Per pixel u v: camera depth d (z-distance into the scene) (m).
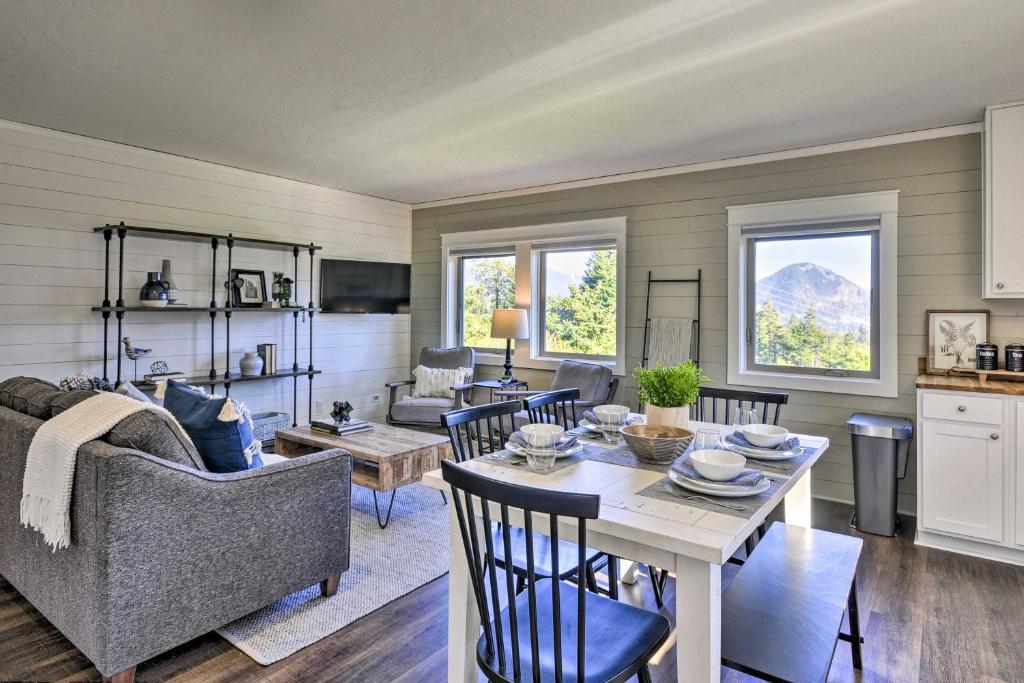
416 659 2.06
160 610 1.91
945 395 3.02
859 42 2.44
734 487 1.52
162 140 3.94
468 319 5.88
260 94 3.09
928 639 2.20
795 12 2.21
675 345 4.39
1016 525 2.85
